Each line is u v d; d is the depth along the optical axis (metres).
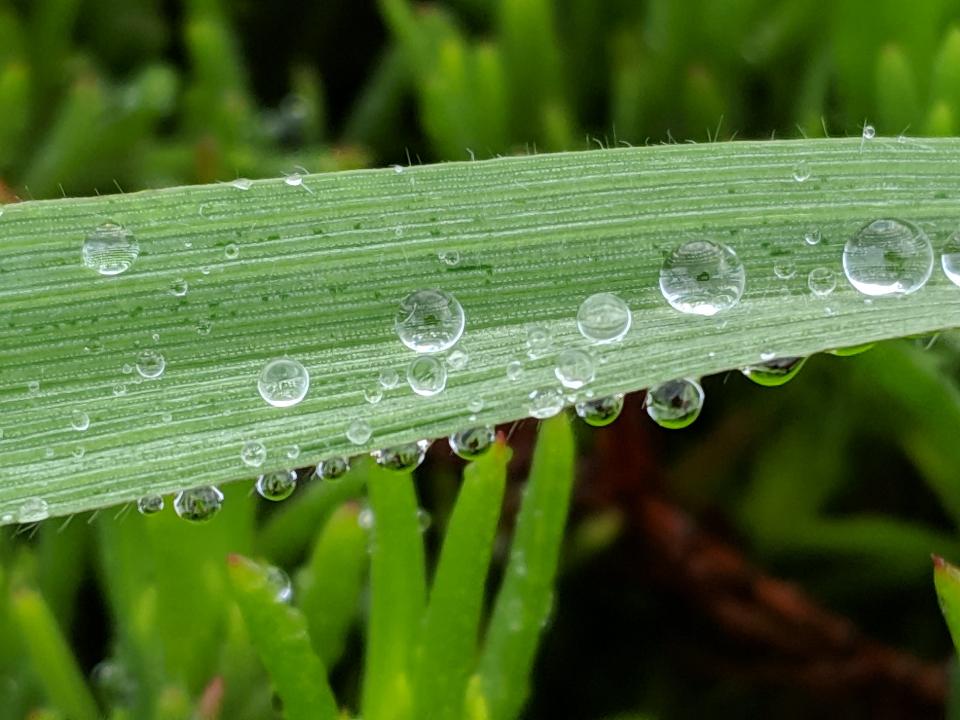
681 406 0.07
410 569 0.07
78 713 0.08
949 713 0.08
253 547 0.08
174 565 0.08
